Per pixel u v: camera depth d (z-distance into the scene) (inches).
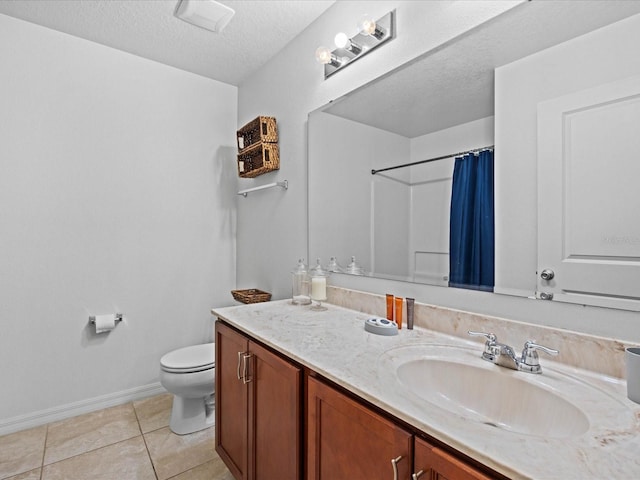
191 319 102.3
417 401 30.2
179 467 64.9
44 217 80.0
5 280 75.7
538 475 20.6
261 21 77.2
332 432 36.6
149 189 94.8
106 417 83.0
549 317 39.9
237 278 110.5
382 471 30.5
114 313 89.5
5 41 75.2
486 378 37.6
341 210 69.4
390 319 55.2
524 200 42.1
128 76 91.1
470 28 47.5
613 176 34.8
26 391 78.0
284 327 54.1
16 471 63.0
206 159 105.0
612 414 28.0
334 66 70.5
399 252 58.1
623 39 34.3
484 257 46.3
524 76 42.0
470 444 23.7
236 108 111.0
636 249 33.4
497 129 44.8
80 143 84.4
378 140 61.3
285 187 87.2
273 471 47.0
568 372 36.4
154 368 96.0
